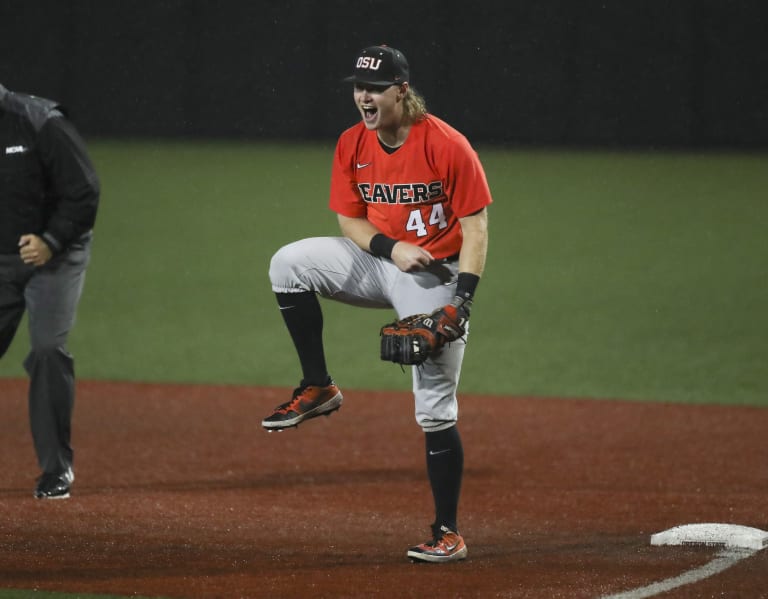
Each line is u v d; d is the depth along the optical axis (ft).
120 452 86.69
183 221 207.10
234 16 300.40
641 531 64.64
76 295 71.36
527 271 168.14
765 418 98.12
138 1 302.45
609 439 91.15
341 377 115.44
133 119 309.22
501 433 93.40
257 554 58.70
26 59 302.04
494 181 251.39
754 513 69.15
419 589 52.34
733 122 287.48
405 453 86.99
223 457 85.40
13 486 75.20
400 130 55.16
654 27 285.64
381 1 289.94
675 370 116.67
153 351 125.49
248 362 121.39
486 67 290.76
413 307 57.00
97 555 57.93
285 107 303.27
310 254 56.95
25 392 107.04
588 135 293.64
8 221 69.05
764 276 162.81
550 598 50.88
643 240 189.78
